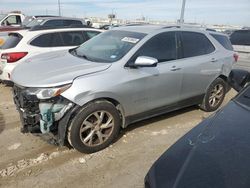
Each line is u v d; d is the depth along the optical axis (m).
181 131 4.91
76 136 3.83
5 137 4.53
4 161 3.84
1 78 7.02
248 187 1.59
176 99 5.06
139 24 5.59
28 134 4.62
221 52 5.79
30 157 3.95
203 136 2.17
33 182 3.41
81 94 3.74
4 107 5.93
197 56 5.30
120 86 4.09
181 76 4.96
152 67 4.49
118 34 4.95
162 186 1.78
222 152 1.92
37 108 3.75
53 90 3.63
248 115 2.41
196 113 5.81
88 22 15.86
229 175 1.69
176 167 1.91
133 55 4.32
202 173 1.75
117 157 3.98
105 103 4.00
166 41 4.85
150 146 4.32
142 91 4.42
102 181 3.45
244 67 9.41
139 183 3.42
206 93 5.64
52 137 3.90
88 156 4.00
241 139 2.05
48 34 7.27
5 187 3.31
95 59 4.45
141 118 4.65
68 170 3.66
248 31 9.85
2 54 6.81
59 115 3.71
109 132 4.18
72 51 5.14
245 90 2.85
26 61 4.73
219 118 2.42
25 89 3.79
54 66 4.21
